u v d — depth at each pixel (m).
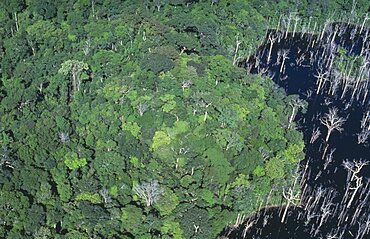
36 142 134.75
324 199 145.00
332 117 166.00
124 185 128.00
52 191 125.06
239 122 144.12
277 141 145.50
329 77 197.62
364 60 198.25
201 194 128.75
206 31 186.88
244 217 135.50
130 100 148.88
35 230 115.38
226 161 131.88
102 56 168.62
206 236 120.88
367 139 170.38
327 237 134.25
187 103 147.00
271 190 138.88
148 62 160.00
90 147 140.62
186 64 162.62
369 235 137.25
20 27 188.00
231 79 165.12
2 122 141.88
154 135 137.88
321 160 160.12
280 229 136.88
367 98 191.50
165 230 120.31
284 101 170.12
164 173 132.25
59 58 169.75
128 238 117.06
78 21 191.12
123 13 194.88
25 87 158.50
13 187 122.25
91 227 118.25
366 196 147.50
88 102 152.00
